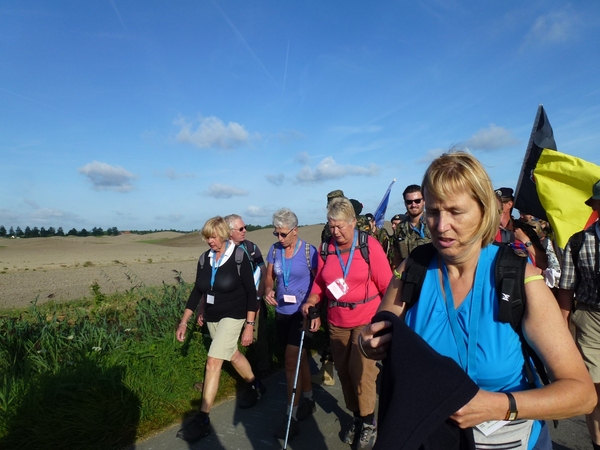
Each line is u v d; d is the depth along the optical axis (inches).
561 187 151.1
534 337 59.6
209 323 172.6
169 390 181.8
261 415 174.6
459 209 61.8
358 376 145.5
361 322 147.3
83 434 148.3
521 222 168.6
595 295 124.6
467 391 52.9
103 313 272.2
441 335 66.4
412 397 54.6
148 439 154.3
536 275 61.8
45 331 206.2
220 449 149.9
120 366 180.9
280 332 182.9
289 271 178.4
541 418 54.2
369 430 146.6
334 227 149.5
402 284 74.0
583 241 127.3
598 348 126.4
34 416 150.9
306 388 171.3
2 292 468.4
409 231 234.1
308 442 156.3
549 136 163.5
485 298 63.7
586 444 151.9
